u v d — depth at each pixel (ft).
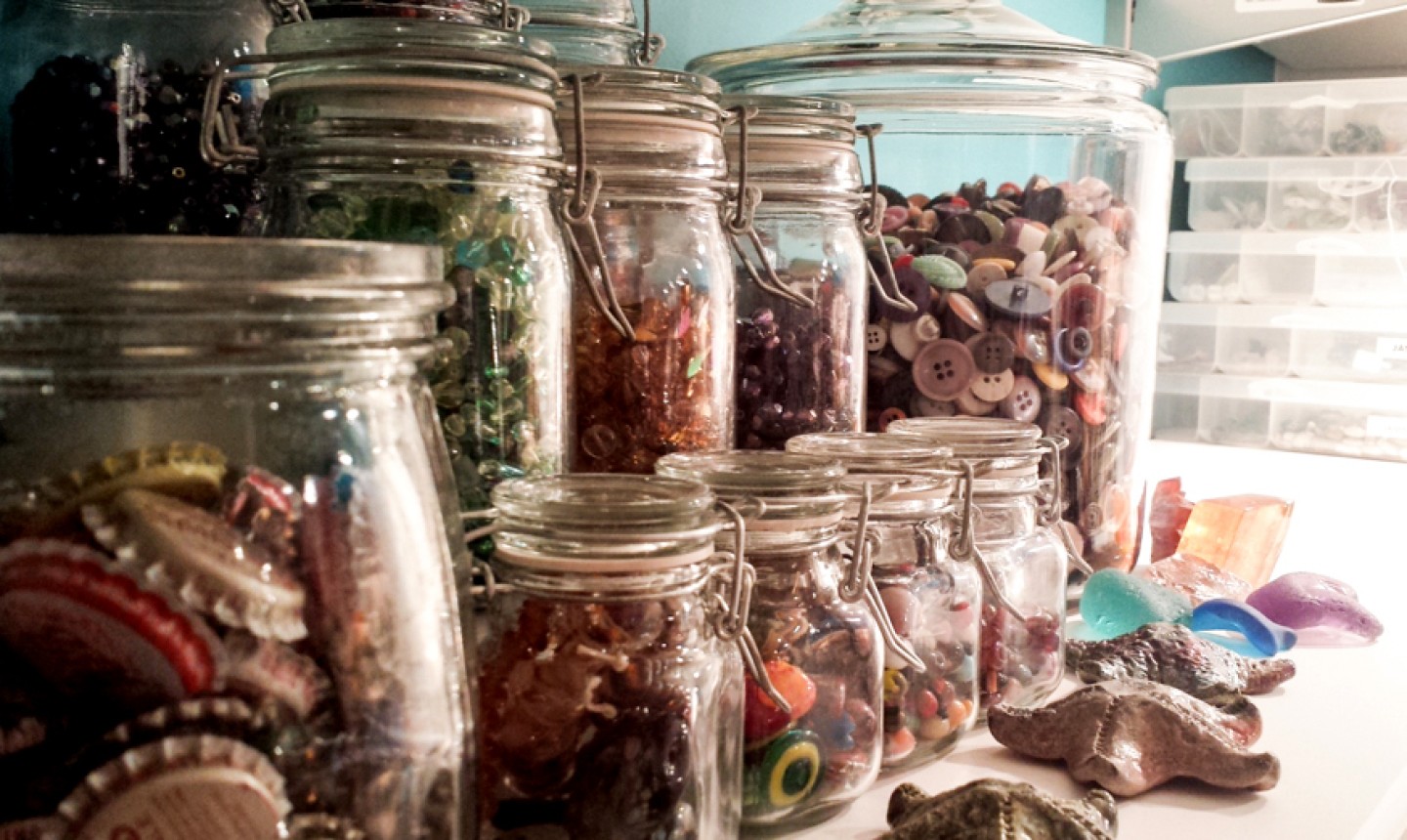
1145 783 1.51
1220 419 4.25
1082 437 2.09
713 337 1.55
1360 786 1.55
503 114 1.25
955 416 1.98
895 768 1.53
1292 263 4.06
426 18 1.37
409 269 0.98
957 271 2.01
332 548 0.94
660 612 1.17
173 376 0.90
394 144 1.22
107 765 0.87
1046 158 2.12
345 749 0.94
